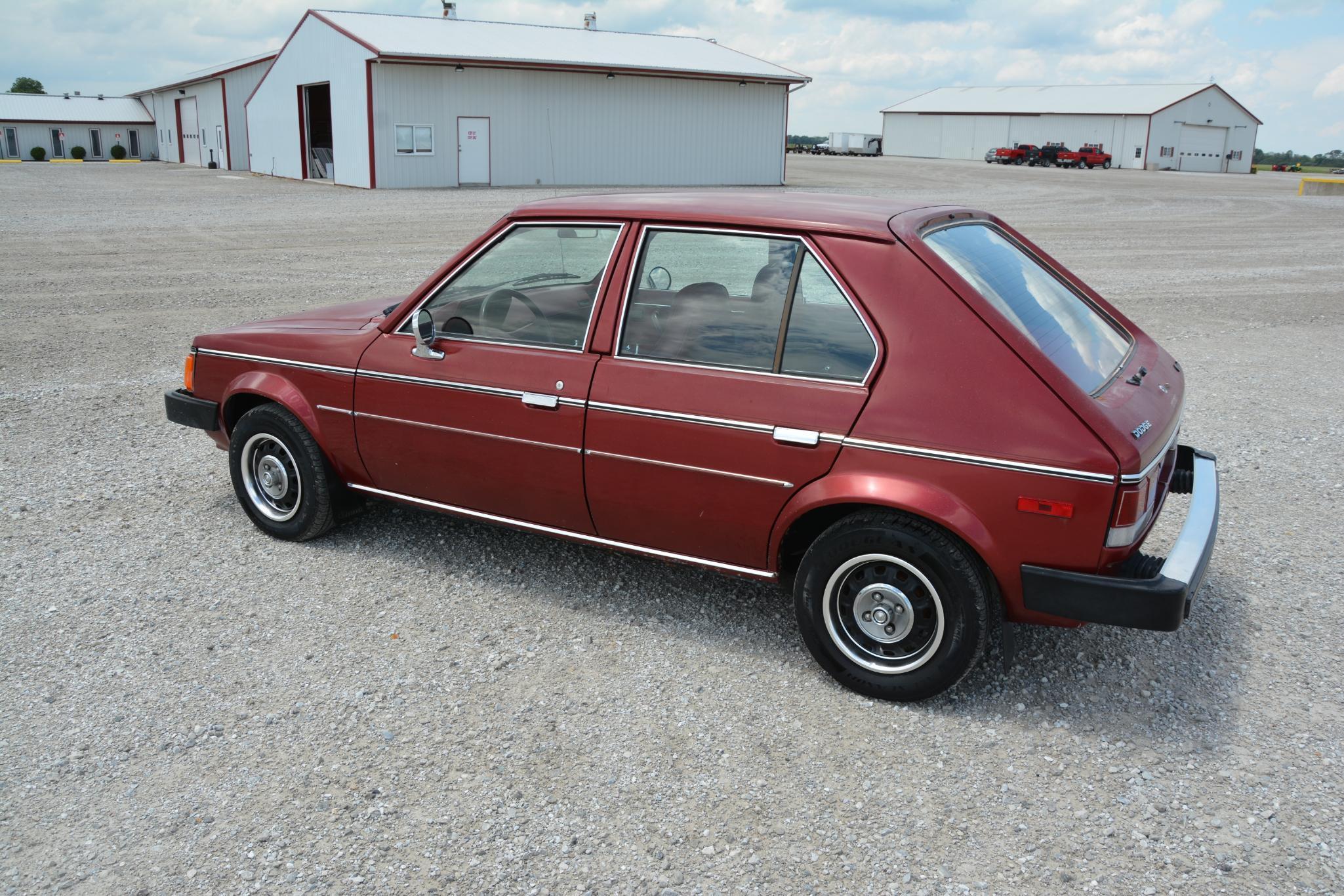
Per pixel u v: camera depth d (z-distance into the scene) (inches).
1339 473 235.6
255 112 1598.2
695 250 142.4
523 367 153.9
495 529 194.5
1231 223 965.8
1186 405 298.7
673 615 160.7
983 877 103.4
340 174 1325.0
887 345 128.0
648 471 144.4
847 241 132.6
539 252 154.9
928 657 130.1
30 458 233.8
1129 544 119.3
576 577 173.9
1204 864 105.3
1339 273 611.5
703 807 114.0
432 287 164.7
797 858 105.9
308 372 175.3
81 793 115.0
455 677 140.6
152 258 590.2
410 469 169.2
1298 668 146.3
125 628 152.9
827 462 130.5
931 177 1827.0
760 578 144.0
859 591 133.6
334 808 112.9
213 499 209.0
